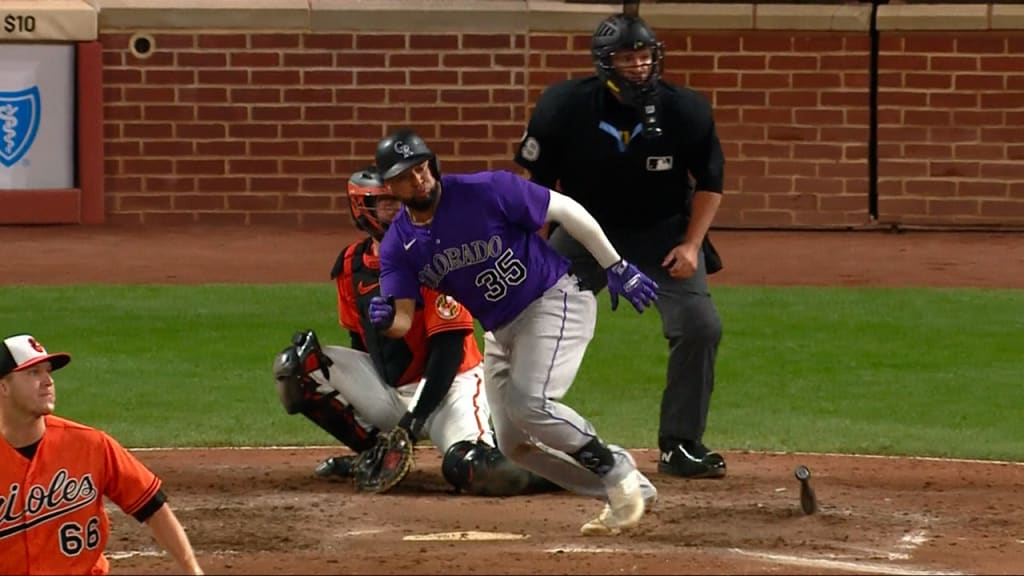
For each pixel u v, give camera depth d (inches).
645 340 1947.6
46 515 852.0
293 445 1414.9
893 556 956.0
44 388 840.3
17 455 845.2
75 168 2915.8
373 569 887.7
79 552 862.5
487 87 2928.2
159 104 2923.2
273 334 1966.0
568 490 1081.4
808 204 2918.3
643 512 1035.9
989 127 2891.2
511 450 1026.1
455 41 2920.8
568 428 979.9
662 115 1173.1
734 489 1191.6
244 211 2952.8
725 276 2431.1
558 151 1197.7
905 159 2908.5
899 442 1428.4
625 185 1194.0
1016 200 2898.6
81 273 2421.3
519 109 2933.1
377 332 1066.1
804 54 2891.2
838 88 2896.2
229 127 2935.5
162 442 1423.5
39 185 2896.2
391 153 931.3
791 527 1046.4
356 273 1197.1
